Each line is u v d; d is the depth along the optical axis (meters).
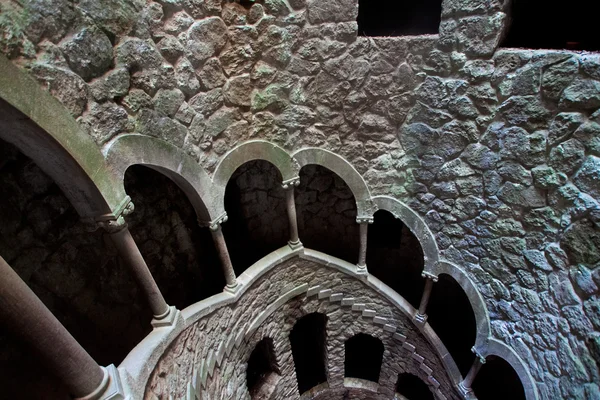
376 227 5.48
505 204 3.00
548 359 2.95
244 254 5.38
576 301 2.58
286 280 4.36
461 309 5.46
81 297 2.80
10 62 1.50
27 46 1.58
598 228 2.33
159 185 3.64
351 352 6.86
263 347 4.95
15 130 1.66
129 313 3.28
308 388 6.22
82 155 1.89
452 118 3.09
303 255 4.33
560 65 2.31
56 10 1.70
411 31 4.95
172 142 2.62
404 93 3.27
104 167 2.05
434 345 4.52
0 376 1.39
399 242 5.50
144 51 2.27
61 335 1.44
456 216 3.49
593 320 2.44
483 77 2.76
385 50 3.15
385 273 5.81
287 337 4.91
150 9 2.27
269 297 4.21
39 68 1.63
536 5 3.22
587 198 2.37
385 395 6.10
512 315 3.31
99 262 2.94
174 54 2.51
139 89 2.29
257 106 3.31
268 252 5.45
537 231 2.83
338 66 3.31
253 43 3.05
